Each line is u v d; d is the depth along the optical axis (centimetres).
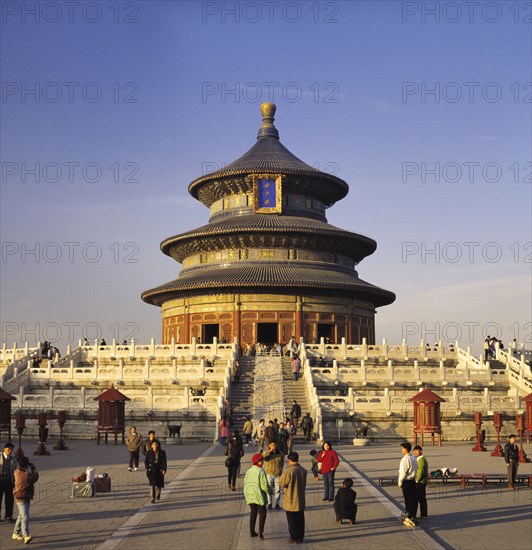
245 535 2561
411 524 2675
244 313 10144
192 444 6231
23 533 2481
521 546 2392
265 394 7075
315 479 4003
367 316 10919
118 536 2553
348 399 6531
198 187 11994
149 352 8600
